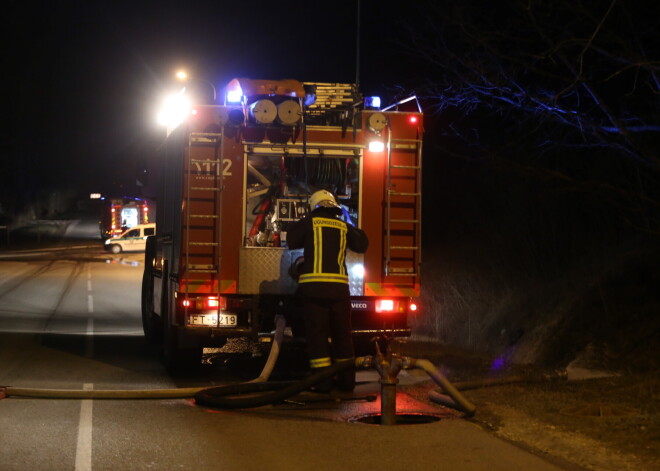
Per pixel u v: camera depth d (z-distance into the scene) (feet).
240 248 30.30
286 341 30.01
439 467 18.66
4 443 20.36
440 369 33.68
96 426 22.29
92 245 172.86
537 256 43.39
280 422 23.31
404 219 31.22
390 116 31.17
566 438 21.03
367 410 25.21
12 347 39.70
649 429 21.34
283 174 31.09
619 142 38.88
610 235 40.86
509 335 39.86
